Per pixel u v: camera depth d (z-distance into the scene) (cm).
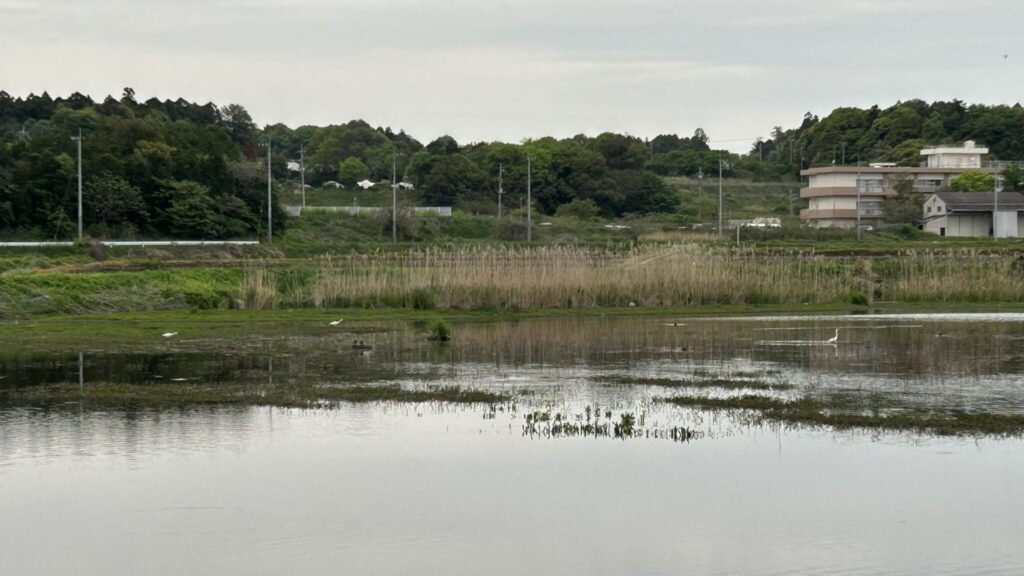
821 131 16238
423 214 10662
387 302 5278
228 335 4125
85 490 1739
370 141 16788
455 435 2109
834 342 3706
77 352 3525
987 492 1684
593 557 1421
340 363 3200
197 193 8850
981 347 3516
